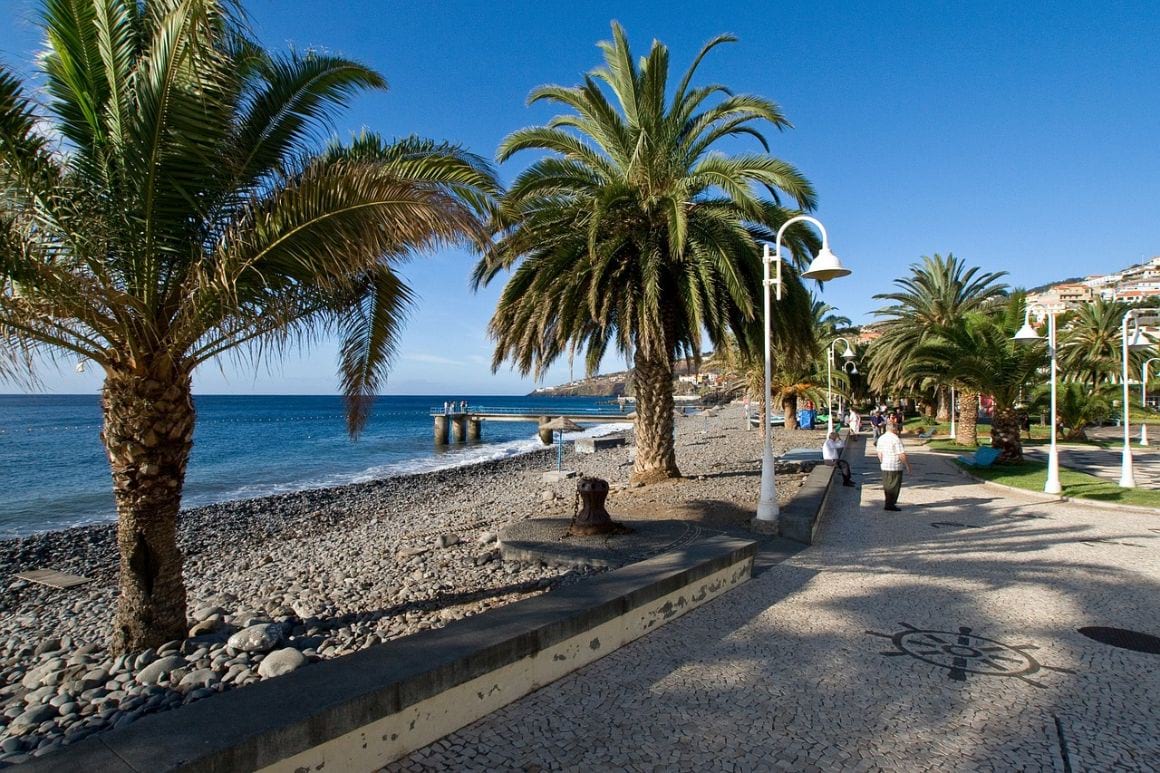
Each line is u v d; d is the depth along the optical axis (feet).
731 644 15.07
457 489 67.77
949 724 11.34
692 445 99.91
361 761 9.29
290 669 14.98
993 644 15.26
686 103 40.09
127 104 14.20
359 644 17.21
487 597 20.84
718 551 19.72
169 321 16.47
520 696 12.10
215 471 94.79
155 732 8.00
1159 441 96.84
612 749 10.36
